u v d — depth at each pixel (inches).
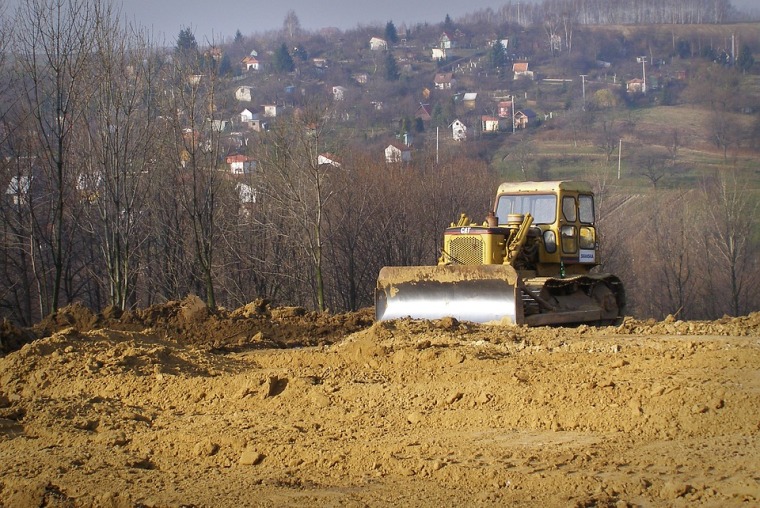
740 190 7760.8
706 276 7549.2
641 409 1507.1
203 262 4286.4
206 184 4520.2
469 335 2384.4
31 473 1423.5
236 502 1257.4
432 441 1470.2
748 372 1737.2
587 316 2908.5
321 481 1346.0
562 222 2967.5
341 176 5959.6
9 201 4586.6
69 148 4084.6
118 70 4092.0
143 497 1293.1
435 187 6692.9
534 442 1441.9
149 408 1851.6
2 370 2090.3
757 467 1237.7
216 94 4635.8
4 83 4082.2
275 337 2910.9
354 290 6003.9
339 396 1771.7
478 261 2849.4
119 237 4082.2
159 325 2940.5
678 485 1170.0
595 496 1176.2
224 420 1685.5
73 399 1918.1
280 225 5713.6
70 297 4827.8
